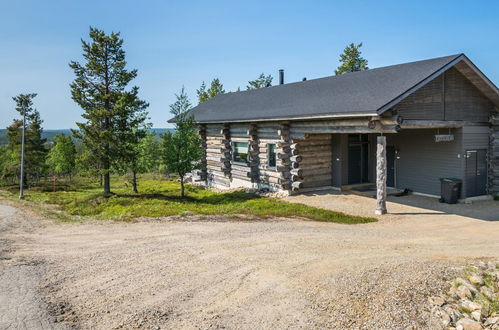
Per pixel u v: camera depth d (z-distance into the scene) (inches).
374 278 238.2
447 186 574.2
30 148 1566.2
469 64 532.4
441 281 237.1
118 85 826.2
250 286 233.3
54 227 471.5
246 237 364.2
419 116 526.3
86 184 1430.9
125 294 227.1
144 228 428.5
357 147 711.7
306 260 280.1
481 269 262.4
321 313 196.2
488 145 621.6
